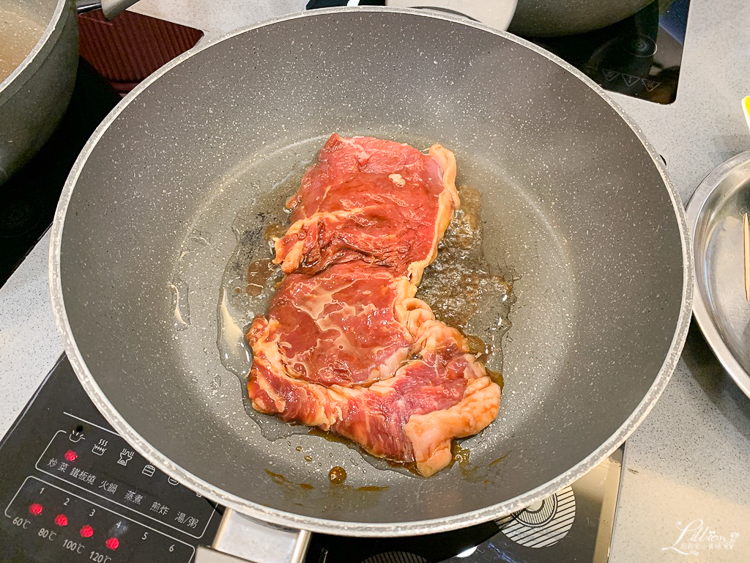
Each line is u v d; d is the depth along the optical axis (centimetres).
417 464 33
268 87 44
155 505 31
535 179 44
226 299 39
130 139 38
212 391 36
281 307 37
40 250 38
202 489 26
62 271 32
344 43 42
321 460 34
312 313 37
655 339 33
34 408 33
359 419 34
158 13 50
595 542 30
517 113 44
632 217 38
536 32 48
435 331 36
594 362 36
